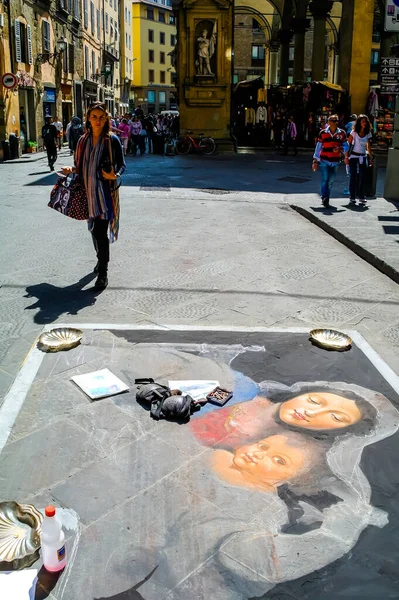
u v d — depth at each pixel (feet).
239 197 40.14
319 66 105.81
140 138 77.10
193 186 45.47
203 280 20.84
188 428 11.26
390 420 11.73
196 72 81.20
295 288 20.25
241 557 8.11
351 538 8.51
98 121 17.94
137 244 25.82
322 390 12.87
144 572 7.84
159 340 15.33
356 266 23.29
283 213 34.78
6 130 72.43
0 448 10.44
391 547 8.37
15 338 15.34
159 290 19.61
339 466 10.20
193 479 9.75
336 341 15.39
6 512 8.74
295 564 8.01
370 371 13.88
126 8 201.26
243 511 9.02
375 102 84.48
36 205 35.35
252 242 26.96
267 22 142.82
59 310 17.48
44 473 9.80
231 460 10.28
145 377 13.23
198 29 79.82
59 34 99.40
